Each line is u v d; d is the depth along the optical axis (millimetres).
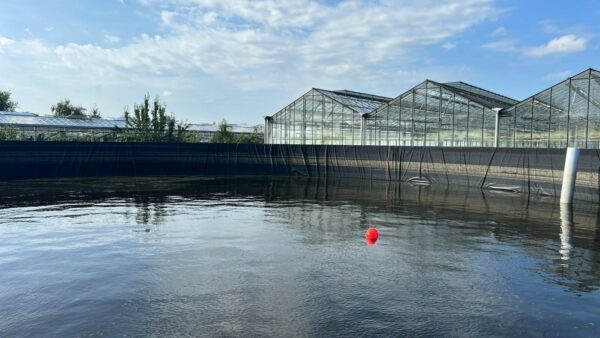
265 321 6730
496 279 8812
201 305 7352
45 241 11586
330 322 6723
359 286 8312
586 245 11602
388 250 10977
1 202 18688
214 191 24062
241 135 52781
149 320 6766
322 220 15055
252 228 13523
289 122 42125
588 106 25500
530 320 6906
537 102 28141
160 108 45781
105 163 34375
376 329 6508
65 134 43375
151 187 25828
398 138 35938
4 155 30500
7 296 7742
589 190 20141
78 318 6840
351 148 35719
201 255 10359
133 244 11344
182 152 36969
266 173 38781
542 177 23500
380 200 20719
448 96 32969
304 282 8516
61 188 24641
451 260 10133
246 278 8727
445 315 7051
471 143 31891
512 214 16609
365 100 44438
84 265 9523
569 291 8195
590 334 6465
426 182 30766
